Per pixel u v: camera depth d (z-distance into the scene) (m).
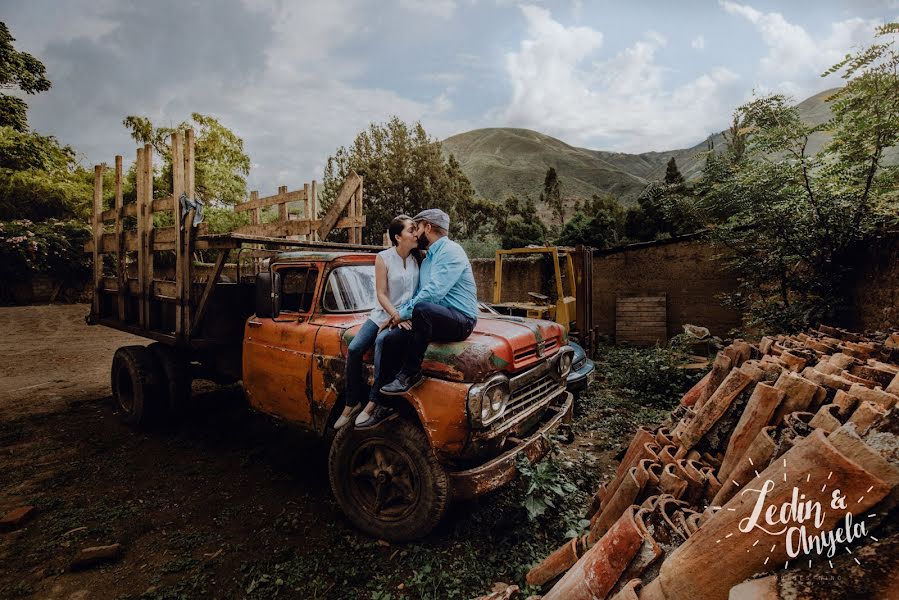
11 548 3.16
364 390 3.34
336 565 2.95
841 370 2.11
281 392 3.95
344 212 6.49
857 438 1.01
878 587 0.86
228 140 21.64
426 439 3.00
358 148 23.73
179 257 4.79
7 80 18.33
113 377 5.57
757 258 6.21
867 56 4.37
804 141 5.29
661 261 9.67
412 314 2.89
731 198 6.03
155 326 5.46
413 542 3.11
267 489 3.95
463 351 2.91
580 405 5.71
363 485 3.38
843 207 4.93
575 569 1.61
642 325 9.52
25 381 7.41
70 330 12.35
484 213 32.97
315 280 3.98
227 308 4.92
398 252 3.19
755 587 1.00
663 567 1.25
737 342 3.05
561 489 3.16
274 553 3.09
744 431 1.80
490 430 2.94
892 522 0.96
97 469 4.30
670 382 6.25
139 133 19.59
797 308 5.55
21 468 4.31
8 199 19.53
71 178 22.08
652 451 2.31
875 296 4.71
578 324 7.86
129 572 2.92
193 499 3.79
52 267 17.11
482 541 3.11
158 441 4.95
